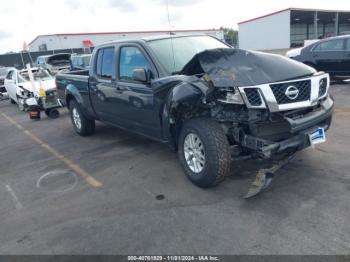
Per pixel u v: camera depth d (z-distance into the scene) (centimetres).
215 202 364
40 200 420
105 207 382
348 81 1090
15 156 624
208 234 309
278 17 4034
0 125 968
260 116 342
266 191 374
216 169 365
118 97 523
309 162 439
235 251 283
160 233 319
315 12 3919
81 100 655
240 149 374
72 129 800
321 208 331
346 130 565
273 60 396
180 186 412
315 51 1093
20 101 1166
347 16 4525
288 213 329
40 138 744
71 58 1634
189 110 401
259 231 305
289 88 350
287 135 356
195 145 394
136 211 364
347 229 296
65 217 369
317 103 370
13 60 3294
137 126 507
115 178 462
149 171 472
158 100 431
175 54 470
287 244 284
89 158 560
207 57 398
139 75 431
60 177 489
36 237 337
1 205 419
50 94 948
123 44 516
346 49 1020
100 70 579
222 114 360
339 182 379
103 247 308
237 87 344
